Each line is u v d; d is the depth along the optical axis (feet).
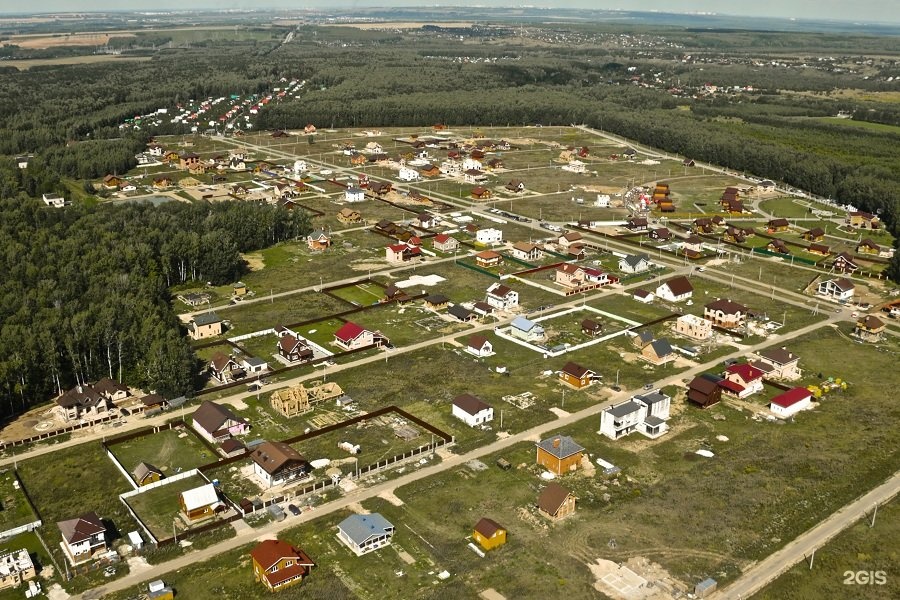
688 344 371.15
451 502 243.19
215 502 237.86
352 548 220.84
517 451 274.36
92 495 250.16
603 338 378.12
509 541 223.71
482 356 356.18
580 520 234.17
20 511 241.76
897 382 332.19
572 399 314.55
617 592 201.57
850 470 262.06
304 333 385.09
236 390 322.34
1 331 326.44
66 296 374.22
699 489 250.57
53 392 320.09
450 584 205.46
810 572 210.38
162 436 287.69
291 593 202.39
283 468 254.88
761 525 231.50
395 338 378.53
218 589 204.74
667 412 300.40
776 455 272.10
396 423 295.69
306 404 305.32
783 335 385.09
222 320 402.31
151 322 344.28
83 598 201.36
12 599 201.26
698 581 206.28
